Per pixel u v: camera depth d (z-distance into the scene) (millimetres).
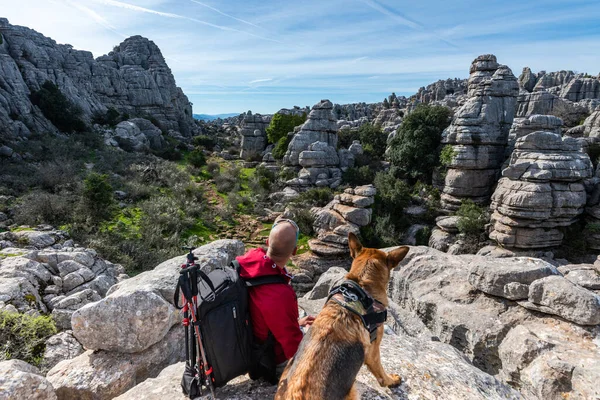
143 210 30797
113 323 4492
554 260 25812
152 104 75000
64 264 13141
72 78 63031
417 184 38844
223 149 70312
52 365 7344
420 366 3688
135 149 52969
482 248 28062
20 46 52375
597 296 5625
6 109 43750
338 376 2238
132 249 23062
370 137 52344
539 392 4891
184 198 34750
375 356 3004
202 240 28391
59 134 48500
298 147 46781
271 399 2980
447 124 39250
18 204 25938
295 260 27734
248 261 2965
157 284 5762
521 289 6445
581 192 26250
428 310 7645
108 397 4227
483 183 34000
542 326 5914
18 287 10430
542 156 26375
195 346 2844
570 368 4727
